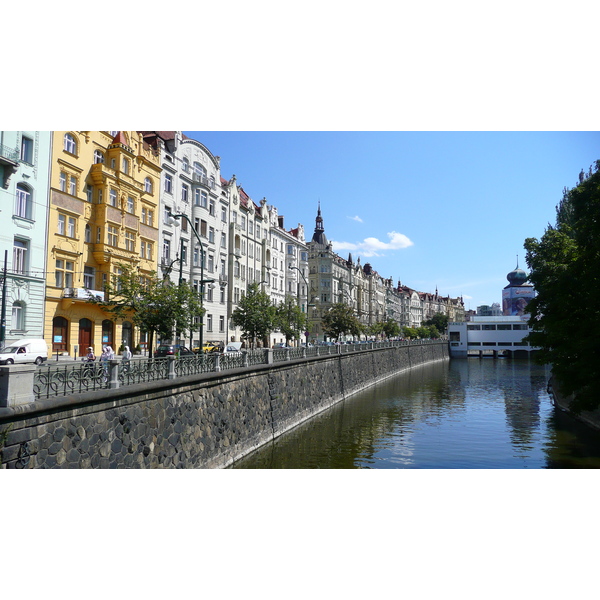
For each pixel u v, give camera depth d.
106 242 37.06
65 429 11.08
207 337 50.16
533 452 23.38
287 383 28.39
